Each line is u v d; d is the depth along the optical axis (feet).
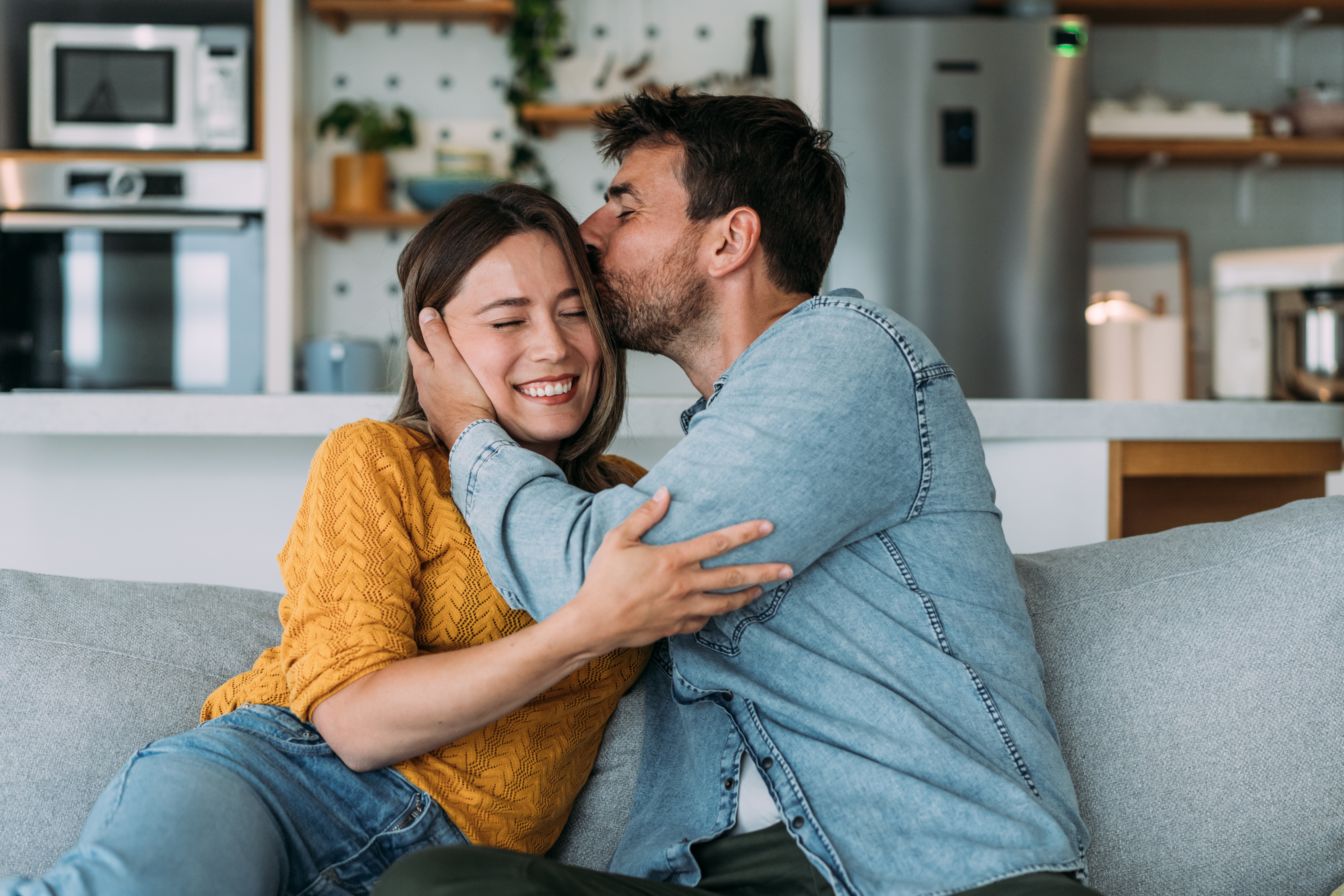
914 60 11.90
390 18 13.35
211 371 11.77
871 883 3.08
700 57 13.73
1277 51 14.07
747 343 4.10
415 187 12.62
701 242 4.04
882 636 3.42
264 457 6.48
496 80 13.67
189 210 11.80
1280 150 13.04
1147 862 3.81
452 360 3.99
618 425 4.38
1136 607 4.15
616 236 4.15
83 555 6.45
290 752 3.49
